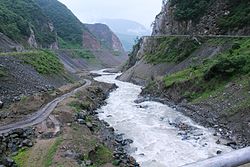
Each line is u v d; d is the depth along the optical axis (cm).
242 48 5312
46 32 15788
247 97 3856
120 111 4800
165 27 9962
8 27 11194
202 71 5303
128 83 8769
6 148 2727
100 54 18812
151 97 5975
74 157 2502
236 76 4525
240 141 3212
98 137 3244
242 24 6688
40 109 4097
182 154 2905
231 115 3772
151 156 2866
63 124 3438
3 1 14038
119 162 2623
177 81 5578
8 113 3662
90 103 5116
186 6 8644
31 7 16012
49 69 7194
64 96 5266
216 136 3438
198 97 4853
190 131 3634
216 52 6169
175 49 7788
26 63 6397
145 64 8900
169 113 4578
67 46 17912
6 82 4744
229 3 7344
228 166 516
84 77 10169
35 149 2672
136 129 3728
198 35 7444
